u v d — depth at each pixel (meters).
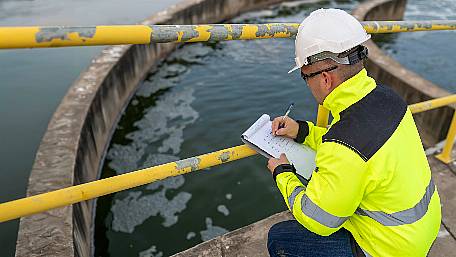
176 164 1.48
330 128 1.15
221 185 5.68
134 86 8.52
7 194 5.15
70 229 2.86
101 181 1.37
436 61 10.58
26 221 2.89
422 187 1.17
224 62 10.26
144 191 5.56
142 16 12.52
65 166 3.83
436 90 5.82
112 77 6.86
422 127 5.99
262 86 8.88
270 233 1.55
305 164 1.50
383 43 11.73
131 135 7.00
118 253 4.58
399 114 1.12
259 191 5.58
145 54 9.13
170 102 8.27
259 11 15.32
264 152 1.52
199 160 1.52
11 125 6.66
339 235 1.32
